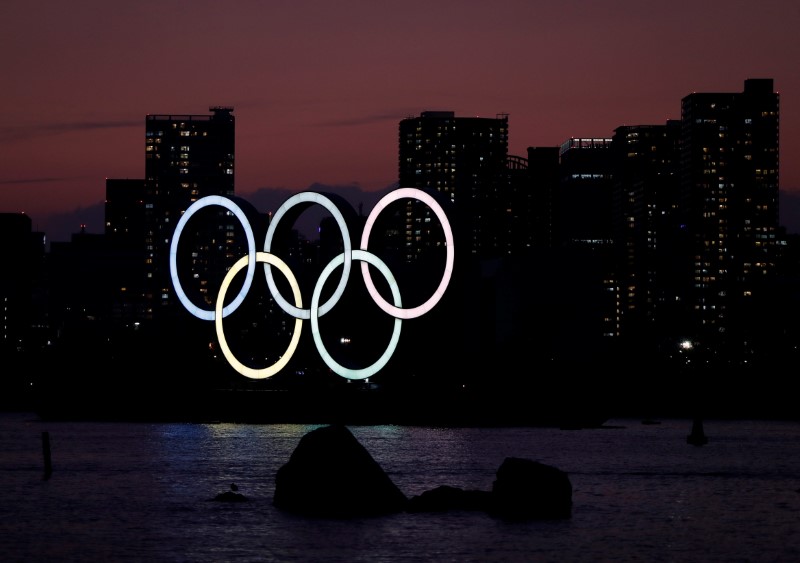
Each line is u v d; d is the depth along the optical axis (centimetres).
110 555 15250
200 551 15438
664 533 16900
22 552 15462
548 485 17800
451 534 16275
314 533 16362
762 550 15800
